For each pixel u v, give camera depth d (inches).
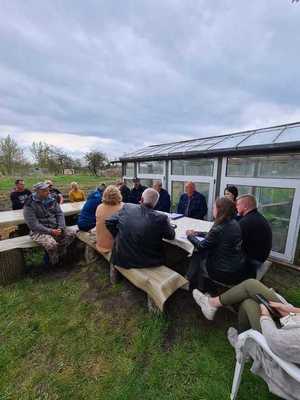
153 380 59.6
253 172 141.5
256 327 55.3
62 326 79.4
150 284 77.8
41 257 136.9
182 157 185.2
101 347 70.6
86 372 62.2
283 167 126.5
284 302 61.0
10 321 81.5
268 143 125.3
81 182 649.6
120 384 58.6
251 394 55.4
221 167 158.9
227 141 167.2
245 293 64.7
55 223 126.0
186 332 76.7
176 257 132.2
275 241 136.1
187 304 91.5
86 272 118.9
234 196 122.4
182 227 115.0
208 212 172.9
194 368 63.1
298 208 121.5
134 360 65.9
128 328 78.4
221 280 80.7
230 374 61.1
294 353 38.8
